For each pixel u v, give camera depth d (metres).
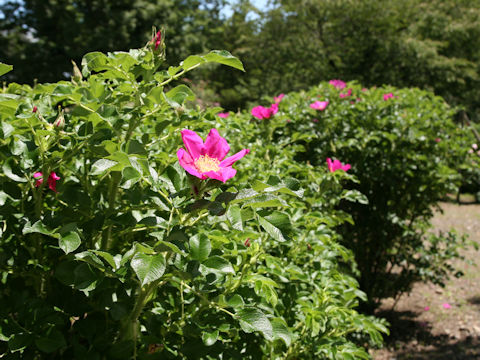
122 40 15.81
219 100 22.77
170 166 1.26
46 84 1.47
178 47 17.38
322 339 1.83
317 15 18.97
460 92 18.47
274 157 2.60
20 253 1.40
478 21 18.03
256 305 1.46
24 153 1.26
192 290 1.21
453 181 4.62
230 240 1.55
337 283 2.07
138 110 1.29
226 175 1.03
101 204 1.49
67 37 15.68
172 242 1.03
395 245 4.88
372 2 17.20
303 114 4.09
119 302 1.25
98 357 1.20
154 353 1.24
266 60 22.75
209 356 1.29
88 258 1.03
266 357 1.65
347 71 18.36
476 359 4.25
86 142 1.24
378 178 4.31
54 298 1.32
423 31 18.62
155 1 17.62
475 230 8.82
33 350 1.23
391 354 4.42
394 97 4.74
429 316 5.21
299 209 1.93
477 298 5.70
